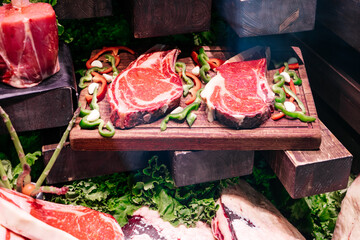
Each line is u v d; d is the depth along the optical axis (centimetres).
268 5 115
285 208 131
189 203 117
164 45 130
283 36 145
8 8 107
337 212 128
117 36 138
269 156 119
